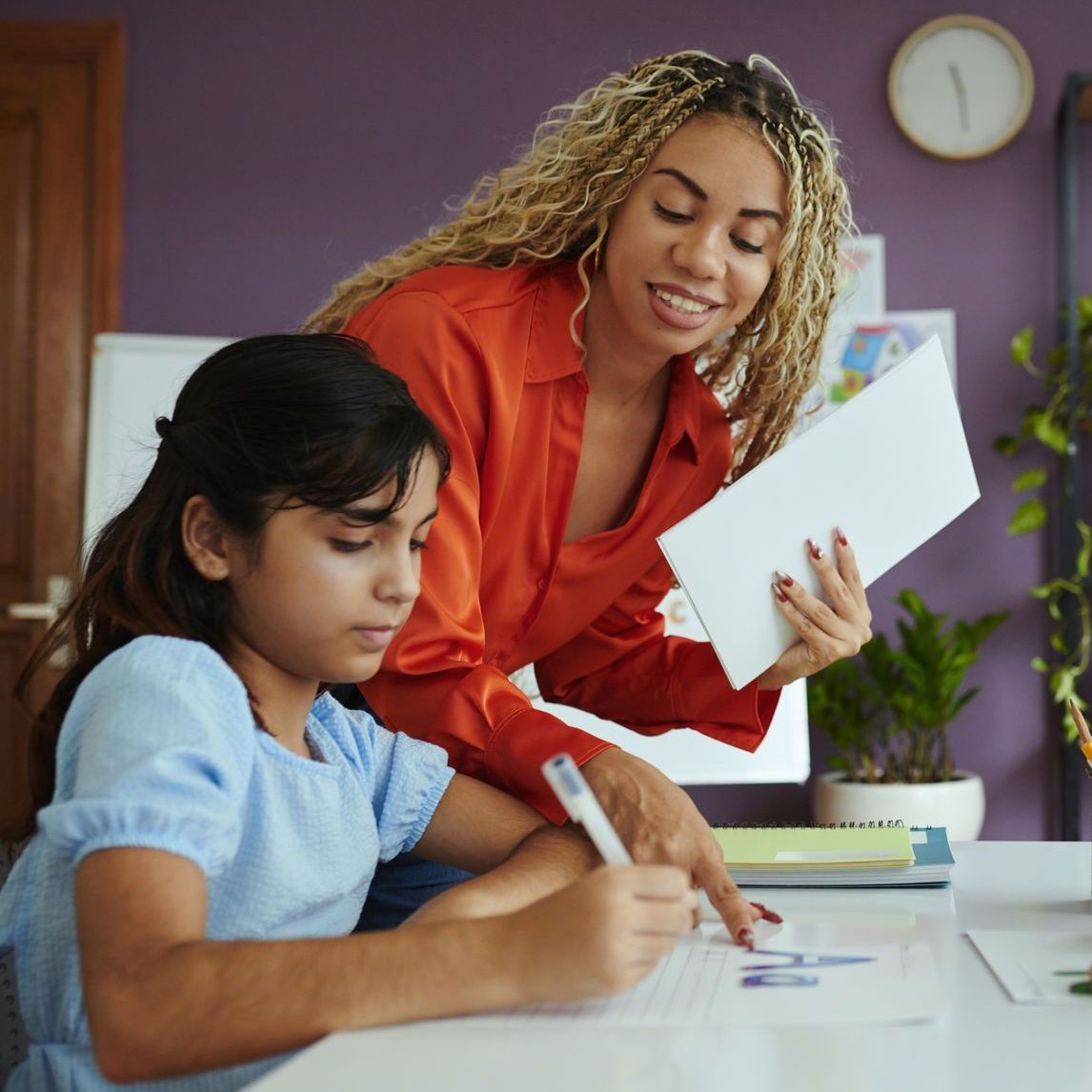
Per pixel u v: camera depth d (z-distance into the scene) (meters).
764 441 1.52
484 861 1.03
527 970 0.71
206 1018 0.67
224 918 0.82
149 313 3.52
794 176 1.25
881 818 3.19
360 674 0.85
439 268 1.33
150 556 0.86
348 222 3.52
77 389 3.53
